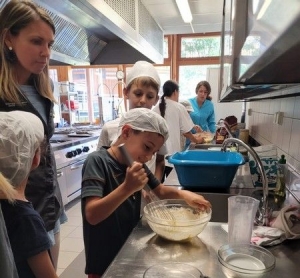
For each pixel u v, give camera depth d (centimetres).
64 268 197
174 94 251
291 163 138
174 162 135
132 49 237
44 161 122
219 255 74
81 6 128
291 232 83
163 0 288
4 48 108
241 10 42
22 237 79
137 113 97
